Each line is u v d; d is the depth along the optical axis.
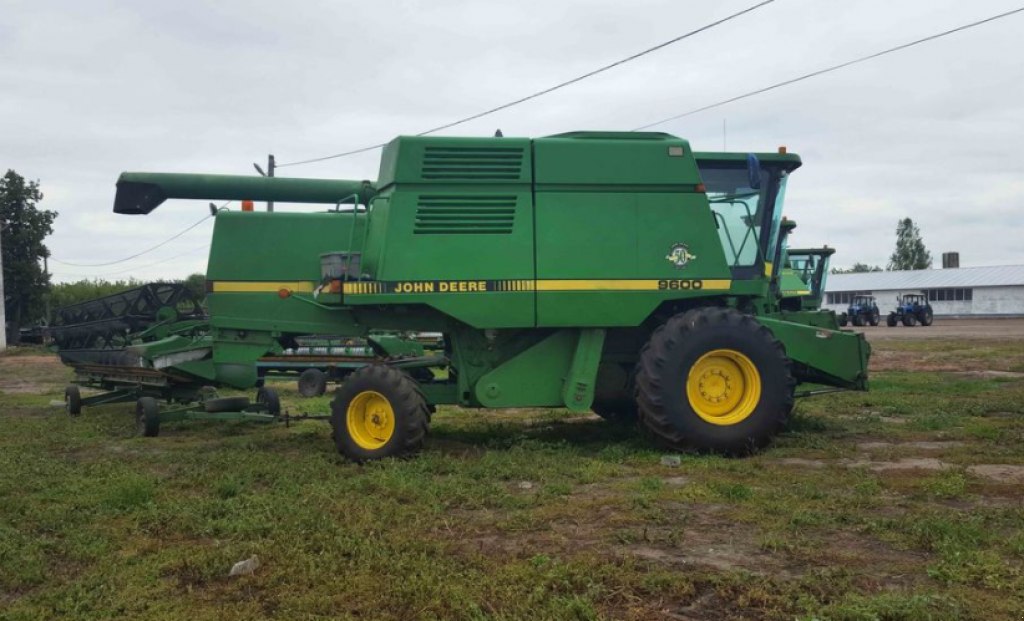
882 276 82.19
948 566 4.50
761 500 6.07
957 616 3.88
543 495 6.32
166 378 11.23
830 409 11.18
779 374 8.01
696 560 4.80
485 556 4.88
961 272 77.00
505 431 9.72
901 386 13.97
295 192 10.35
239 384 10.91
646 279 8.30
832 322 11.48
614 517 5.68
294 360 14.91
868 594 4.21
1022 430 9.11
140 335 13.39
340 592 4.36
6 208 38.47
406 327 8.70
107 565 4.90
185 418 10.48
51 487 6.98
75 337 14.80
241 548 5.11
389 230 8.09
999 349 24.84
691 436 7.86
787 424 9.23
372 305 8.57
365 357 14.80
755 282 8.52
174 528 5.68
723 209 9.19
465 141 8.18
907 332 42.09
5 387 19.06
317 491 6.50
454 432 9.63
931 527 5.11
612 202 8.30
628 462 7.66
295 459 8.08
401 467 7.37
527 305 8.16
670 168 8.39
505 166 8.20
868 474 6.91
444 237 8.13
